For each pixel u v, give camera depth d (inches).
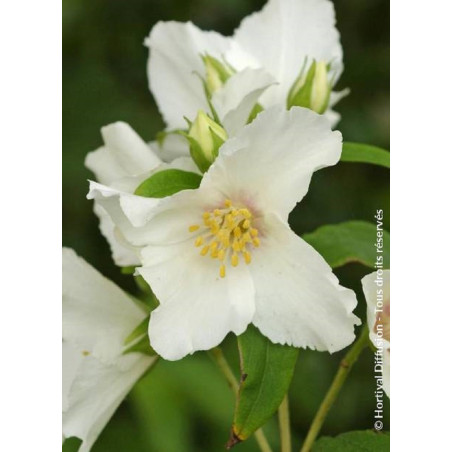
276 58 9.7
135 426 12.0
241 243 8.2
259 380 8.2
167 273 8.2
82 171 12.8
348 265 11.6
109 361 8.9
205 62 9.2
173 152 9.8
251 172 8.1
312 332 8.1
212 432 12.0
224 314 8.2
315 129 7.9
